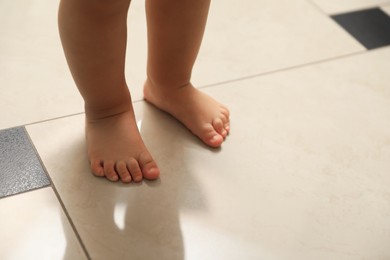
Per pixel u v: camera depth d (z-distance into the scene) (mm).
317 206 654
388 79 824
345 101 781
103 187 641
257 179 671
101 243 599
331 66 833
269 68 817
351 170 695
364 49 872
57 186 637
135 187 645
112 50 594
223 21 885
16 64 766
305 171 687
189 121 701
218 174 670
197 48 671
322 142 722
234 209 640
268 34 875
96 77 611
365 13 944
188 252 602
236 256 605
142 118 717
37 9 851
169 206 634
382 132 746
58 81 752
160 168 667
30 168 649
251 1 932
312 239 626
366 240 633
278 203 652
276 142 713
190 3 621
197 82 779
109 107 652
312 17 920
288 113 752
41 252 586
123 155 649
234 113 742
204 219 628
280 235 625
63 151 670
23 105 717
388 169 702
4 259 578
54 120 705
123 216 621
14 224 603
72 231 604
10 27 816
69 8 560
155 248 601
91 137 660
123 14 578
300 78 806
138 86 760
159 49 665
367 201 667
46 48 795
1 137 676
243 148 701
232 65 812
